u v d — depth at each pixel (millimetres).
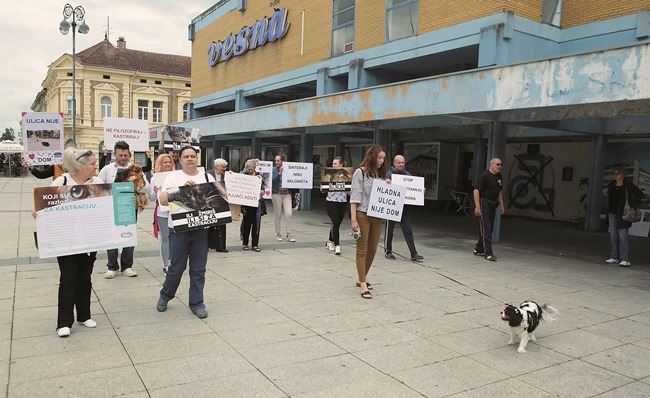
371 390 3797
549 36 12812
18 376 3816
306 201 17641
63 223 4629
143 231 11383
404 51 14766
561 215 17125
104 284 6578
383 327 5270
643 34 11219
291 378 3951
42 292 6051
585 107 9219
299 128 17453
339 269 8070
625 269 8984
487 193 9398
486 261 9289
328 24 18359
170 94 52188
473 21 12680
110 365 4066
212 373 3988
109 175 6586
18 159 46000
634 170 14555
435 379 4039
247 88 24094
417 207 20859
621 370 4352
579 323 5672
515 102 8891
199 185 5320
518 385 3982
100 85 49281
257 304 5934
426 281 7461
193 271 5410
